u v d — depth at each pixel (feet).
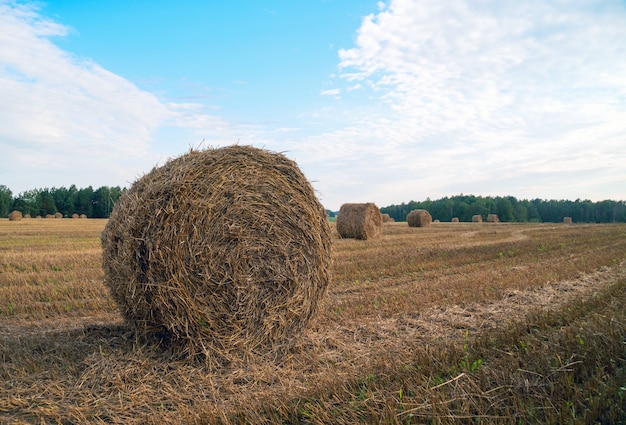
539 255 49.96
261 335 18.94
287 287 19.75
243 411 13.00
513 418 11.23
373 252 51.90
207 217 17.99
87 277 35.22
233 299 18.37
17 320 23.79
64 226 119.96
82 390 14.98
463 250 54.03
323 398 13.46
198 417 12.75
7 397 14.24
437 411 11.94
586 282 33.24
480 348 17.04
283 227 19.71
